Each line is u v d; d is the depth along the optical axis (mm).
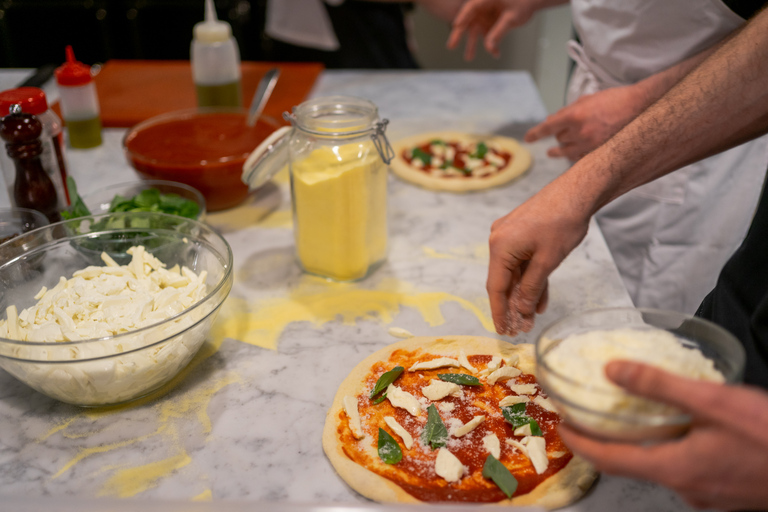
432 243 1105
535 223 720
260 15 2773
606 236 1398
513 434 700
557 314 917
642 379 469
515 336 858
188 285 816
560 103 3258
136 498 637
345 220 931
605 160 717
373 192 939
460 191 1273
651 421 493
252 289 981
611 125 1124
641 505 630
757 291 718
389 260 1059
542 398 740
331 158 897
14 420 739
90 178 1297
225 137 1213
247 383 795
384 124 926
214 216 1189
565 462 664
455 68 3395
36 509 546
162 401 766
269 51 2850
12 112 932
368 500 634
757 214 756
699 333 611
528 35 3178
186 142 1193
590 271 1016
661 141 704
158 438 712
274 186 1311
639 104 1107
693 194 1268
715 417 458
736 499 493
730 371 542
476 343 843
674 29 1170
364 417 727
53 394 716
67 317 741
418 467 660
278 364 828
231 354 846
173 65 1889
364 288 983
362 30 2322
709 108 687
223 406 758
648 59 1235
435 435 688
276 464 679
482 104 1692
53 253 863
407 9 2406
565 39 3078
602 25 1273
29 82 1451
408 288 982
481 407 739
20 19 2631
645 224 1332
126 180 1288
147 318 752
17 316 763
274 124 1233
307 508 535
